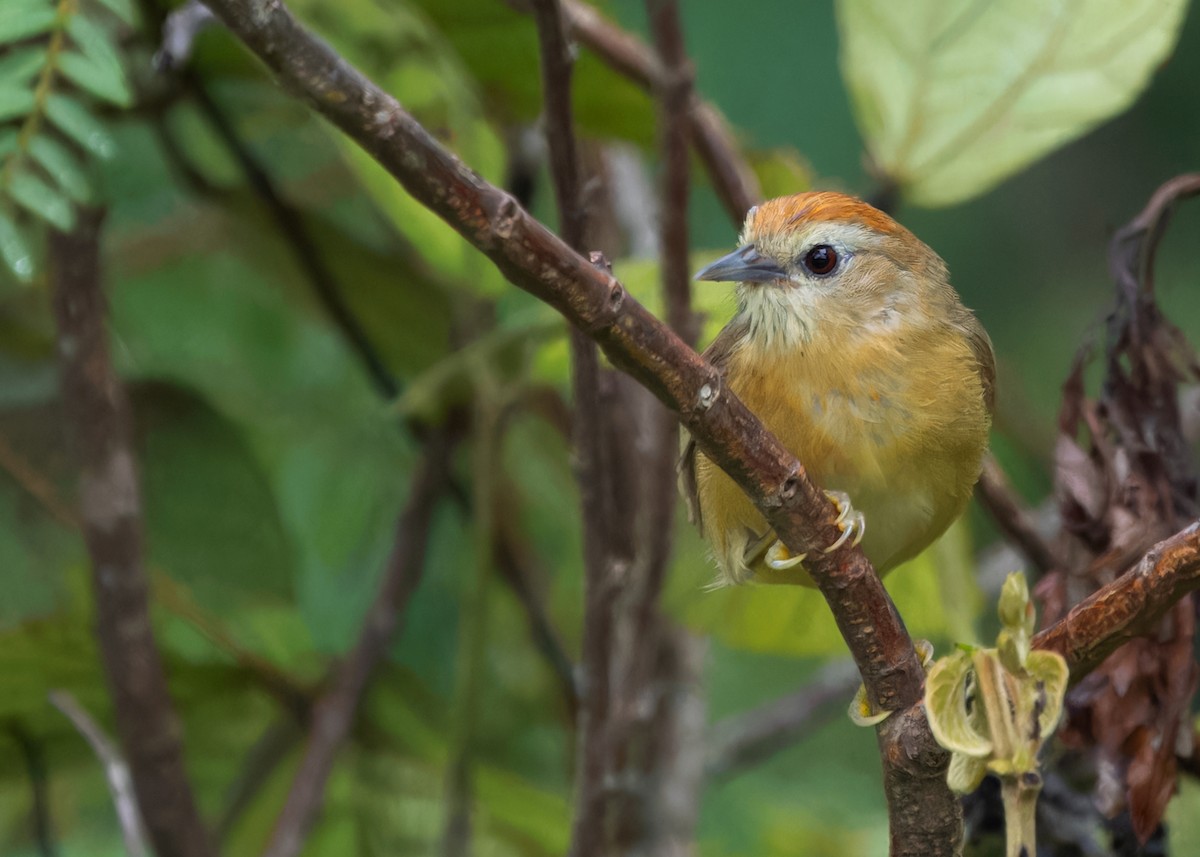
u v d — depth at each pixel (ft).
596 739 21.89
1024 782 14.87
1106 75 26.27
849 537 20.65
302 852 28.99
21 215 19.36
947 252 43.14
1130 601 16.39
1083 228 42.91
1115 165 43.24
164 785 22.85
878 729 17.92
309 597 32.50
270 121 29.45
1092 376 39.60
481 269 23.94
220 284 32.50
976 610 28.60
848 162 38.01
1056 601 22.06
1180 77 43.37
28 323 29.48
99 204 21.95
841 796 35.88
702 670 30.99
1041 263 42.75
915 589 28.07
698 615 28.02
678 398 15.48
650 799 28.94
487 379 26.61
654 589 22.54
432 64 24.99
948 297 26.48
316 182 30.81
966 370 24.90
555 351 26.12
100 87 16.65
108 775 23.08
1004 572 33.71
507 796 29.63
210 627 26.84
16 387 29.30
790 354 24.86
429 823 30.27
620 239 33.09
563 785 32.68
